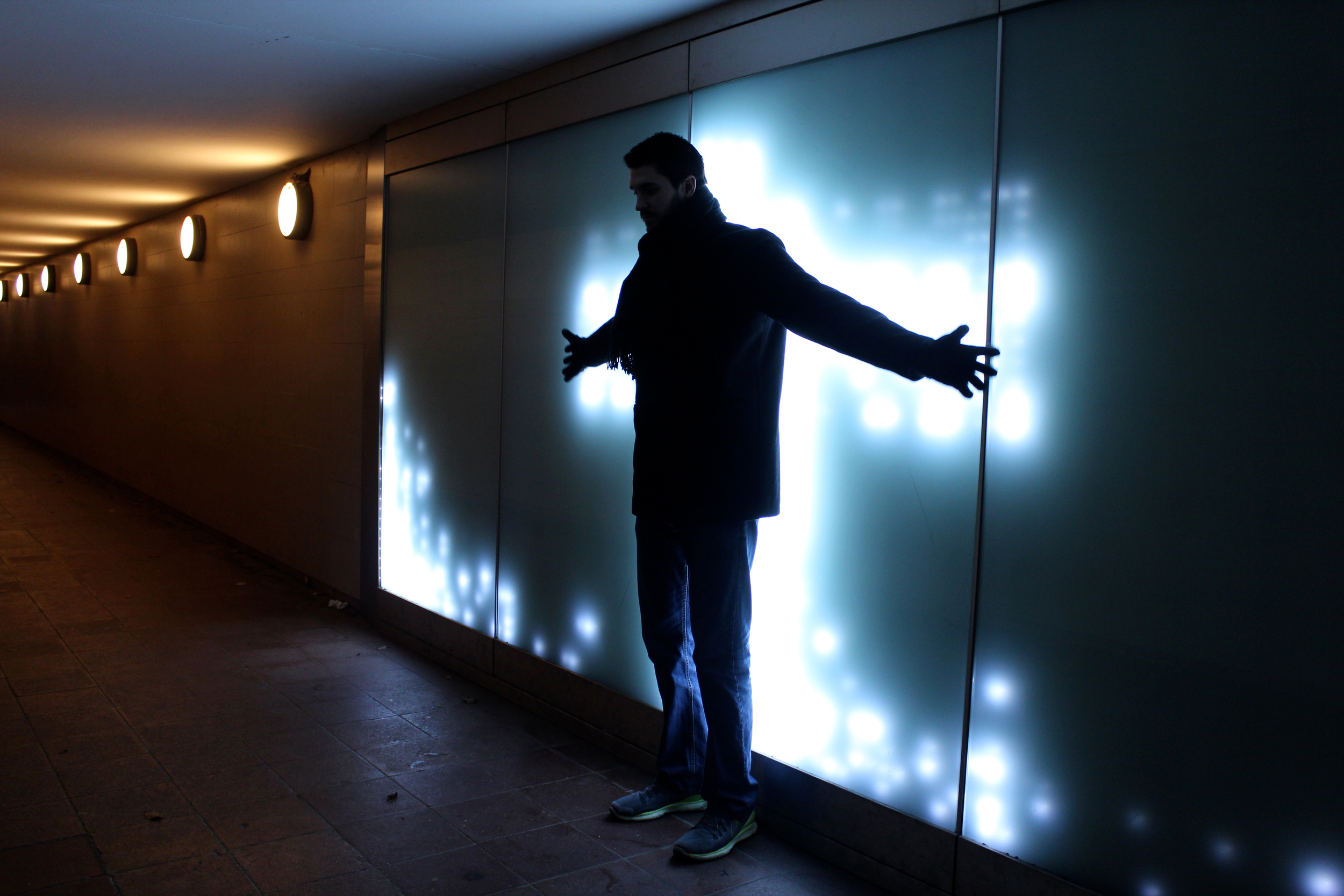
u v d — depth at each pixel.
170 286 8.42
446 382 4.54
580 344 3.12
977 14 2.32
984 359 2.34
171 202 7.82
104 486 10.13
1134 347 2.07
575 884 2.60
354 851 2.73
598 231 3.58
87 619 5.09
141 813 2.92
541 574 3.93
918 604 2.54
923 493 2.51
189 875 2.56
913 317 2.50
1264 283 1.87
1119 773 2.13
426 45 3.59
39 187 7.10
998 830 2.37
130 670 4.29
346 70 3.96
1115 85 2.08
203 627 5.04
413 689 4.20
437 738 3.64
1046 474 2.24
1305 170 1.81
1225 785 1.95
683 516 2.64
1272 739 1.88
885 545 2.61
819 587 2.80
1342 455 1.77
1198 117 1.95
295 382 6.12
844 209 2.68
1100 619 2.15
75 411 11.70
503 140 4.06
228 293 7.16
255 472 6.77
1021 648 2.30
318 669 4.43
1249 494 1.90
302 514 6.07
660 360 2.65
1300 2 1.81
